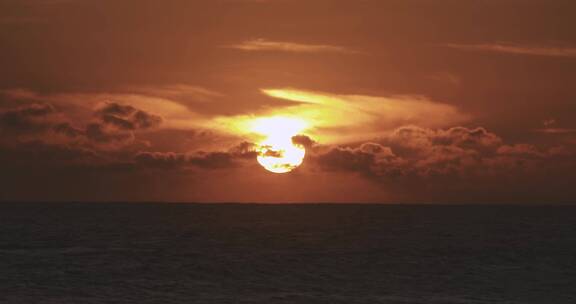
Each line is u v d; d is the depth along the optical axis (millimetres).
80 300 59438
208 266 78062
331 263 82000
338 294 65125
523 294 66562
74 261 80000
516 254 90438
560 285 71000
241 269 76812
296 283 70125
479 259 85750
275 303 60281
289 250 92750
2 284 65312
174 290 65125
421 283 71125
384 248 95375
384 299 63000
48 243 99562
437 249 94938
